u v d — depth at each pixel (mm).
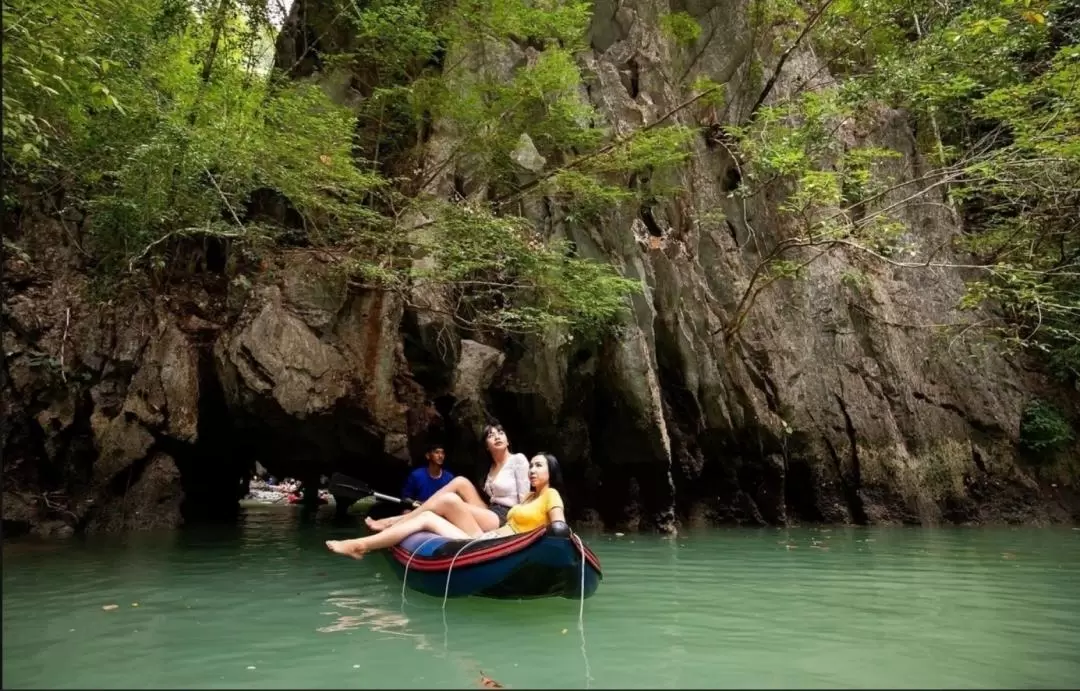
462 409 9227
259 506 14156
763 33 13516
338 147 8984
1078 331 12453
